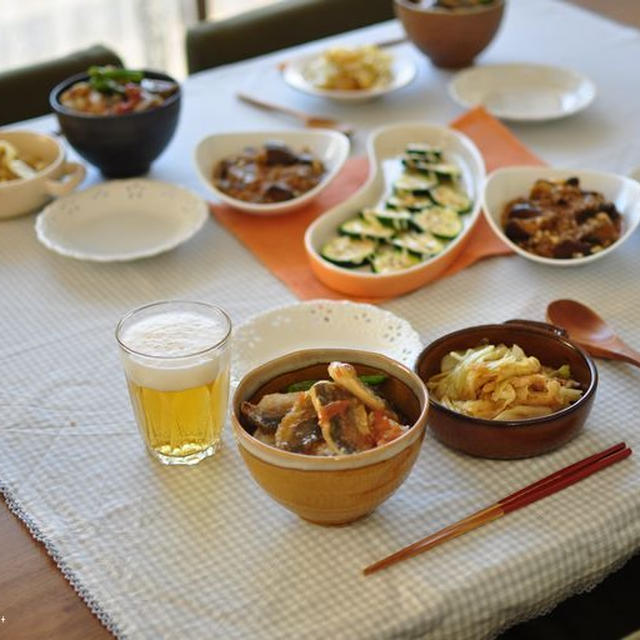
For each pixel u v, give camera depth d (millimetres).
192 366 938
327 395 886
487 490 954
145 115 1487
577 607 1170
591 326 1189
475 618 855
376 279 1251
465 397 1014
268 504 947
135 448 1027
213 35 2098
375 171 1486
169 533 917
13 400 1105
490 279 1312
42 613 850
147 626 825
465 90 1824
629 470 972
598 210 1361
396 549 889
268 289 1309
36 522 934
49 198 1514
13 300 1297
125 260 1341
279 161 1509
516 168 1429
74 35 3410
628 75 1884
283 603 840
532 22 2115
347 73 1801
